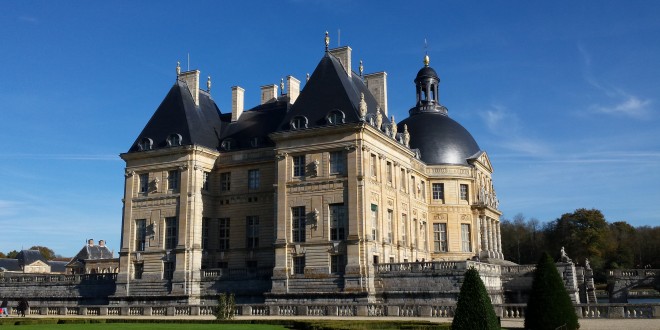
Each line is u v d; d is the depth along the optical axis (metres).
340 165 58.28
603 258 119.62
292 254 58.38
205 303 61.75
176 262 62.97
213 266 65.94
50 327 38.31
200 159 66.00
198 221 64.44
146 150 67.12
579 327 31.67
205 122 70.31
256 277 60.06
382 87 73.00
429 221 75.69
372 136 59.47
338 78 62.09
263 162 65.50
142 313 51.78
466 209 77.06
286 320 40.00
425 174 75.69
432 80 84.44
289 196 59.53
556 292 31.30
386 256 59.12
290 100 70.19
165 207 65.56
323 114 60.12
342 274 55.34
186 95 71.00
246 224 65.50
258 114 71.69
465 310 26.05
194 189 64.56
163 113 70.00
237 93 72.88
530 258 132.88
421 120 81.38
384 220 60.06
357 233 55.50
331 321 38.19
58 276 71.31
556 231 125.81
